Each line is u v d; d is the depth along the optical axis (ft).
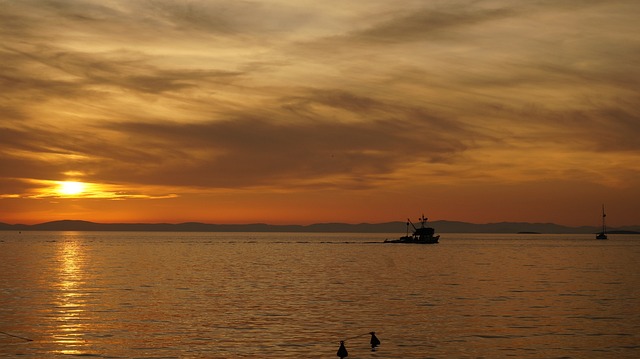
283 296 266.57
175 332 179.73
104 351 156.35
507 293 281.54
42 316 208.03
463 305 238.68
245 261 541.34
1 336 174.19
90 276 371.15
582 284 326.85
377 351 157.79
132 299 254.27
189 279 351.67
